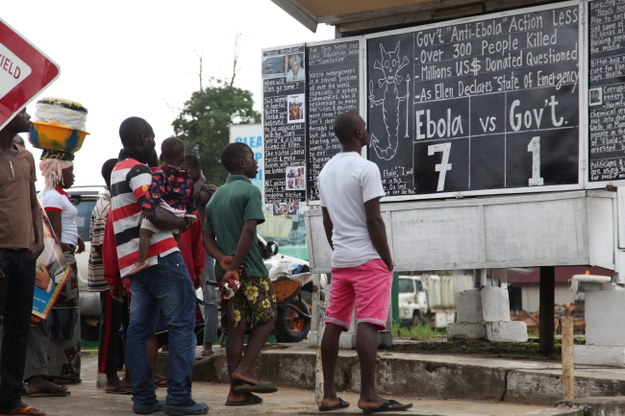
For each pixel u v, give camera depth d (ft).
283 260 36.32
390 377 21.67
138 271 17.98
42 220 19.36
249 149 19.85
